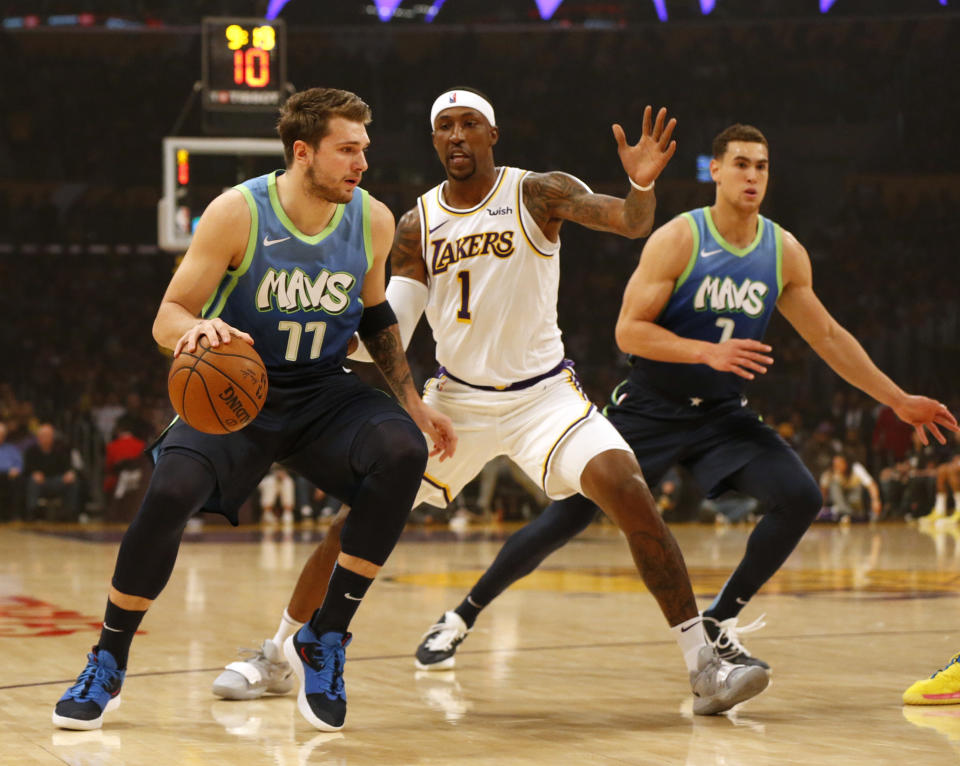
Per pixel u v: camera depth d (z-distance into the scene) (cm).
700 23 2980
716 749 340
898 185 2792
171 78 2820
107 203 2725
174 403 350
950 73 2827
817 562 1052
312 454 389
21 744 345
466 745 347
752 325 485
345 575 374
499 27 3030
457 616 492
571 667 495
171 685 448
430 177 2883
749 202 470
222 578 892
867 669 486
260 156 1332
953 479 1773
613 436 432
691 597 405
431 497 484
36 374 2323
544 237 460
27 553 1132
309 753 335
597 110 2922
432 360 2377
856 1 2981
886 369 2503
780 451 472
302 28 2997
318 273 381
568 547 1278
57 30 2842
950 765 316
